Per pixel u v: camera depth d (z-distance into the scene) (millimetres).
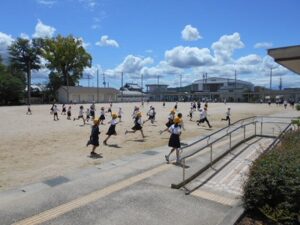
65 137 18422
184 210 6926
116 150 14477
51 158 12742
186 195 7906
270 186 5715
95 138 13258
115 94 95438
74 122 27719
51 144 16031
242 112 41938
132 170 10359
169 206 7145
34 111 43062
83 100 83500
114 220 6363
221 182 9086
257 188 5863
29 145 15703
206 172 10219
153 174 9797
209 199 7637
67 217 6492
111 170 10352
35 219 6375
